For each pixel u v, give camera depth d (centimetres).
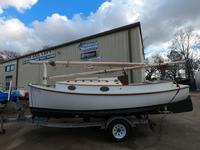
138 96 639
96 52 1480
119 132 601
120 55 1373
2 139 627
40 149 547
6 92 958
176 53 4562
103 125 622
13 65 2272
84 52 1545
